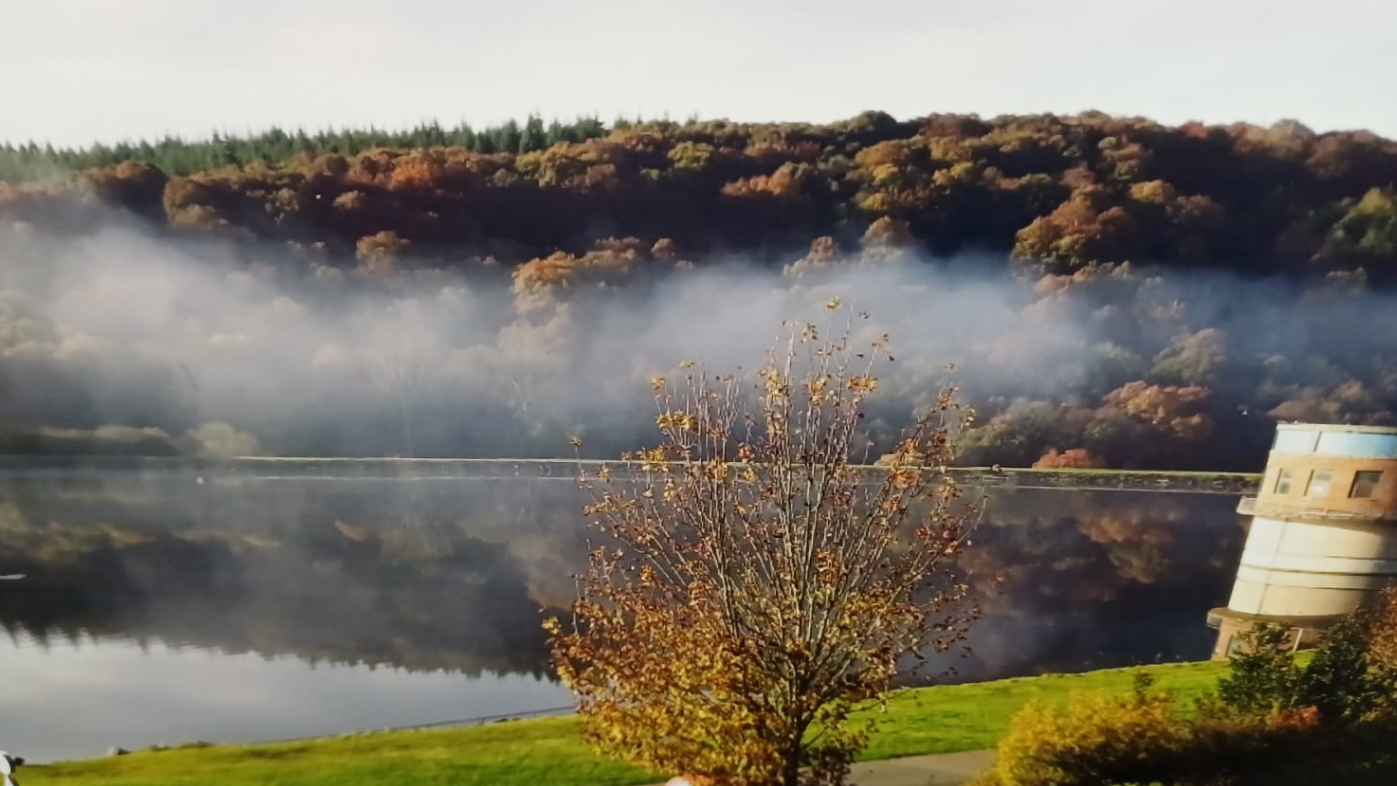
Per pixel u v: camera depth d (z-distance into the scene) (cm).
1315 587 2969
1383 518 2917
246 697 3139
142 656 3478
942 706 2250
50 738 2811
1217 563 4003
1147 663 3183
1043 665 3198
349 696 3144
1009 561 3969
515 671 3428
